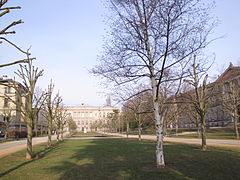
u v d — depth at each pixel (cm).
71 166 1038
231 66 3800
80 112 12444
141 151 1599
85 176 821
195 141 2552
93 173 870
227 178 730
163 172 839
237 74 3550
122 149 1778
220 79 2547
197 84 1650
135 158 1248
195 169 881
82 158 1300
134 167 966
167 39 779
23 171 939
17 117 5078
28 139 1369
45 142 2864
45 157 1396
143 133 5838
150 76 1000
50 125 2209
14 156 1456
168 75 1041
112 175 825
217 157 1189
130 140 3081
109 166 1012
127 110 3309
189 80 1647
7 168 1014
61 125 3759
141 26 901
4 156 1459
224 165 952
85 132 8738
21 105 1423
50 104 2252
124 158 1259
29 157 1338
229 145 1878
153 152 1519
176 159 1152
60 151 1744
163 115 980
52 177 818
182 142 2412
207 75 1658
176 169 889
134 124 6912
